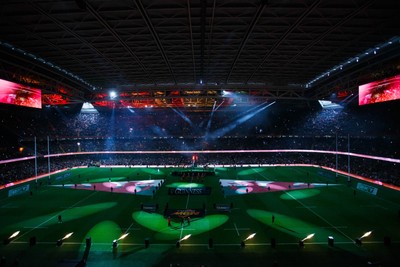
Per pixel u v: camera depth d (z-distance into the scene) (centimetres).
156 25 3250
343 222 3195
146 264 2252
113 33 3428
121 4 2744
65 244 2652
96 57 4441
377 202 4069
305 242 2642
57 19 3016
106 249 2533
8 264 2280
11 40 3606
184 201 4262
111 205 4059
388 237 2566
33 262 2305
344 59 4653
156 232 2941
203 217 3431
